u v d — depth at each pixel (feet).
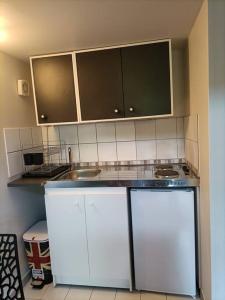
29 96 7.48
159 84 6.24
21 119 7.02
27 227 7.18
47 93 6.77
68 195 6.18
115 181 5.90
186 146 7.12
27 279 6.89
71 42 5.94
